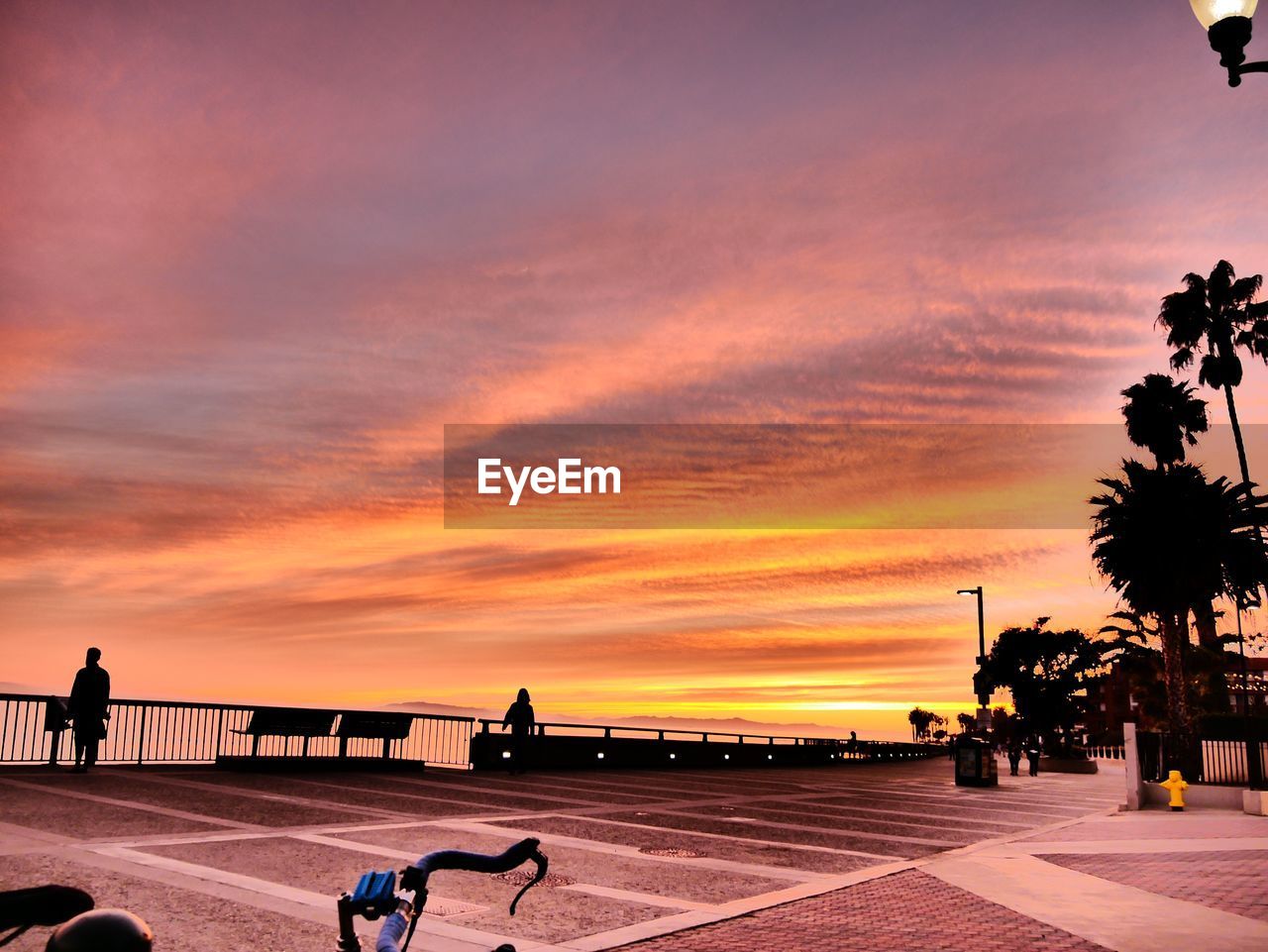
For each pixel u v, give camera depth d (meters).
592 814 15.64
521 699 24.53
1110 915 8.75
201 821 12.42
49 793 14.45
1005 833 15.70
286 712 21.92
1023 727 48.84
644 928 7.83
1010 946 7.52
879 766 48.81
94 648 17.91
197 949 6.59
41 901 1.39
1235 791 21.00
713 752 35.94
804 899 9.34
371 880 2.18
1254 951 7.43
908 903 9.22
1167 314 44.34
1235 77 7.51
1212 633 36.41
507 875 10.01
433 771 24.14
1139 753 21.55
